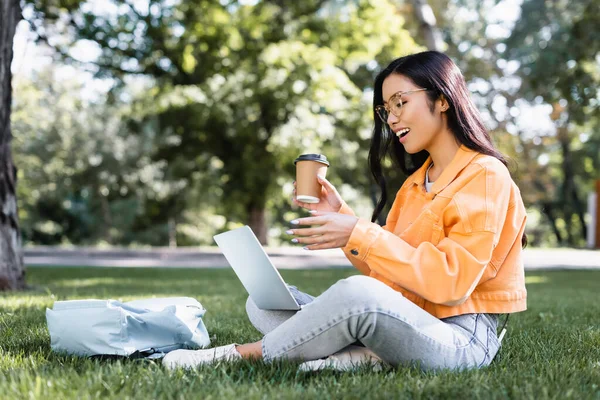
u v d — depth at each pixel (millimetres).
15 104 26516
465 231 2018
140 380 1961
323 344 2051
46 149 28062
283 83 15820
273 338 2109
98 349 2412
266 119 17094
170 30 16594
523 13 17938
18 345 2793
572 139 24531
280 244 31531
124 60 17062
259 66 16516
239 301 5406
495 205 2031
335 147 17719
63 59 15266
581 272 12250
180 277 9383
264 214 19250
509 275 2170
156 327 2480
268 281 2098
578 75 13680
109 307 2422
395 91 2191
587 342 3051
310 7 17562
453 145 2213
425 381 1907
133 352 2391
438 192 2174
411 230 2154
